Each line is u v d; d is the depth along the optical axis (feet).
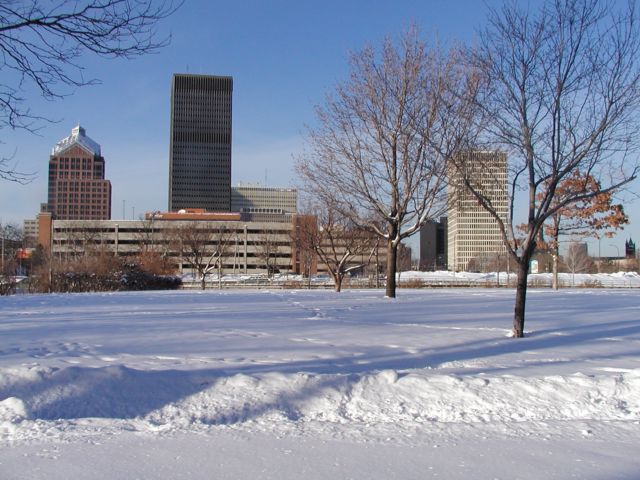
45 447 17.84
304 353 32.30
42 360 29.40
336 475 15.47
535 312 61.82
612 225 103.35
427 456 17.01
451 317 55.21
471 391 22.98
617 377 24.31
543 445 18.12
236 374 24.64
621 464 16.37
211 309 64.95
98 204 531.91
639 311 63.10
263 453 17.25
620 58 40.55
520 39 50.21
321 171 80.59
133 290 143.13
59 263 155.12
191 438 18.81
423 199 78.07
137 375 23.49
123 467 16.08
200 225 291.99
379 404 22.47
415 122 65.00
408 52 74.95
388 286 85.87
